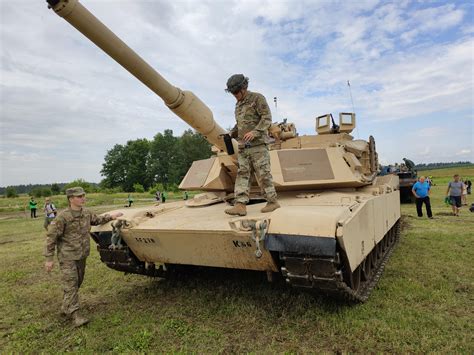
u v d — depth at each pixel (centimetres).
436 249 860
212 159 769
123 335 477
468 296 554
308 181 625
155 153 8038
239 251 477
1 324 546
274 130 790
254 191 689
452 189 1486
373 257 650
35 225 1922
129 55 433
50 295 673
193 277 712
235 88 518
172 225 520
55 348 458
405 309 503
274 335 450
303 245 401
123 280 741
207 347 432
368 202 539
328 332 445
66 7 362
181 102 515
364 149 788
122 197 4706
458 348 397
